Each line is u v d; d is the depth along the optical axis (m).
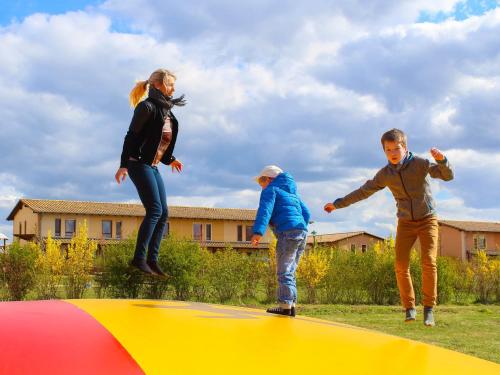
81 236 16.14
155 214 4.10
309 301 17.59
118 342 1.86
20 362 1.66
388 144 5.55
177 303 2.98
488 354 7.86
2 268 15.02
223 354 1.83
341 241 51.47
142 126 4.16
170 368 1.68
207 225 44.31
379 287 17.33
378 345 2.19
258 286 17.62
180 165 4.55
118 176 4.17
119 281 15.33
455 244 50.16
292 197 5.14
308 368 1.79
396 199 5.72
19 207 43.97
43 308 2.39
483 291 19.36
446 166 5.29
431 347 2.32
